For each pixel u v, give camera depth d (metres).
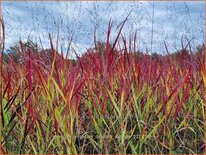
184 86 3.04
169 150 2.54
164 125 2.53
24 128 2.41
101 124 2.55
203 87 2.86
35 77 2.57
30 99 2.29
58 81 2.41
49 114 2.46
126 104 2.68
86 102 2.71
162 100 2.72
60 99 2.45
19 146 2.29
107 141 2.47
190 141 2.76
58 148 2.39
